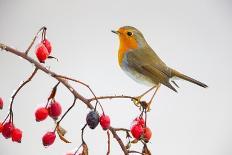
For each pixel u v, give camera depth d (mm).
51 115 3150
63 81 3135
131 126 3170
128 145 3166
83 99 3133
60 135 3143
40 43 3160
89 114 3119
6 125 3164
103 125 3121
